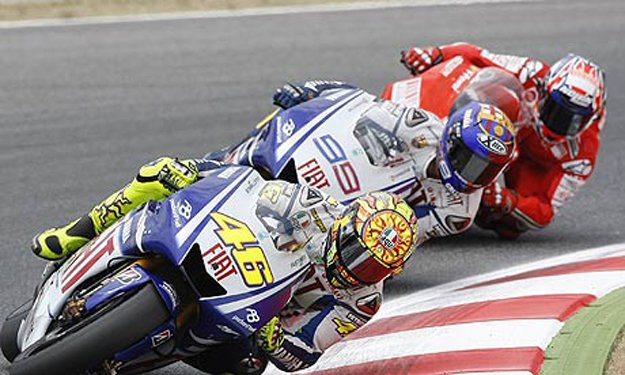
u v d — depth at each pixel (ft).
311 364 59.06
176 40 150.10
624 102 136.46
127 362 52.90
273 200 54.90
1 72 132.05
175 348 54.90
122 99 126.52
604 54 156.76
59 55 140.05
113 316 50.49
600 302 69.77
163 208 53.78
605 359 59.57
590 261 83.87
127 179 102.27
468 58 95.61
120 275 52.24
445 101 88.58
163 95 128.88
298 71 141.28
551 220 94.22
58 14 156.66
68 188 98.89
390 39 157.69
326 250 53.78
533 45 159.33
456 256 89.35
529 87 94.12
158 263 53.36
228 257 52.49
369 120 73.15
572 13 177.27
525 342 62.85
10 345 57.77
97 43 145.89
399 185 72.08
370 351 65.67
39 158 106.42
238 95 130.82
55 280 55.67
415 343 65.67
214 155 79.05
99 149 110.11
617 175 111.55
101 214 58.08
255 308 52.95
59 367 49.96
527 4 181.98
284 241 54.19
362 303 57.31
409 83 91.76
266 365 61.05
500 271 84.94
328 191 70.03
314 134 71.56
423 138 73.15
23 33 147.43
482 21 170.30
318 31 159.43
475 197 74.13
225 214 53.67
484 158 69.97
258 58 145.18
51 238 58.90
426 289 80.53
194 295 52.75
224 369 60.03
